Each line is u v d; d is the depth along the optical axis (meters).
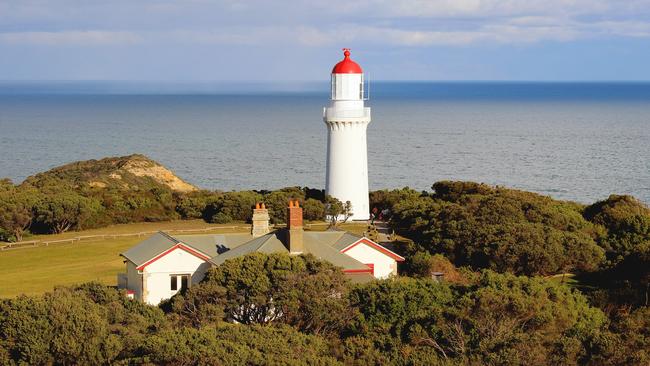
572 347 34.41
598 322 39.38
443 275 57.69
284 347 33.69
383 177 175.88
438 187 101.31
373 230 80.12
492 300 37.94
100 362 35.31
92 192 105.75
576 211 82.81
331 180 90.44
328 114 89.25
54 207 90.12
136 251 54.72
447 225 67.69
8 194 94.81
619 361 33.78
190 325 40.53
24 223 87.50
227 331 35.09
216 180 171.75
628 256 60.78
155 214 98.06
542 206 74.81
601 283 59.84
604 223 77.62
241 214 96.81
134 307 41.38
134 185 132.25
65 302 37.06
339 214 88.25
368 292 41.62
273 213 92.44
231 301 41.97
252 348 33.28
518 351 34.41
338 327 40.69
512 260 61.38
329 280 42.44
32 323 35.22
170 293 51.94
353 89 88.75
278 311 41.16
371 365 34.88
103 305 40.75
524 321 37.97
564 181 170.38
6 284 64.06
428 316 39.06
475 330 36.94
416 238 73.00
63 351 34.91
